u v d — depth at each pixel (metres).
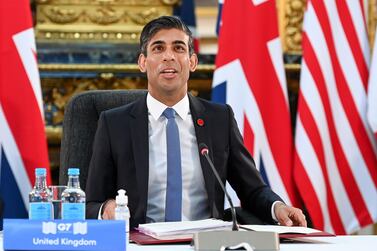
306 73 7.17
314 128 7.10
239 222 4.70
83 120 5.21
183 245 3.50
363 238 3.86
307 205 7.03
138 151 4.68
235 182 4.99
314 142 7.09
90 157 5.18
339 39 7.24
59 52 8.19
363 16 7.30
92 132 5.21
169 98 4.78
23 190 6.61
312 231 3.88
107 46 8.30
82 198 3.56
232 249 3.24
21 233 3.03
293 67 7.98
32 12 8.45
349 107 7.20
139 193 4.61
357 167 7.21
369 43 7.89
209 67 8.09
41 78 8.06
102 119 4.86
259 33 7.10
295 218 4.34
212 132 4.86
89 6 8.38
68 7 8.34
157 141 4.76
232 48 7.10
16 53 6.66
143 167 4.65
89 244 3.02
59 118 8.11
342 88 7.21
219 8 7.89
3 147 6.60
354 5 7.27
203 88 8.21
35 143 6.62
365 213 7.18
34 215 3.55
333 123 7.21
